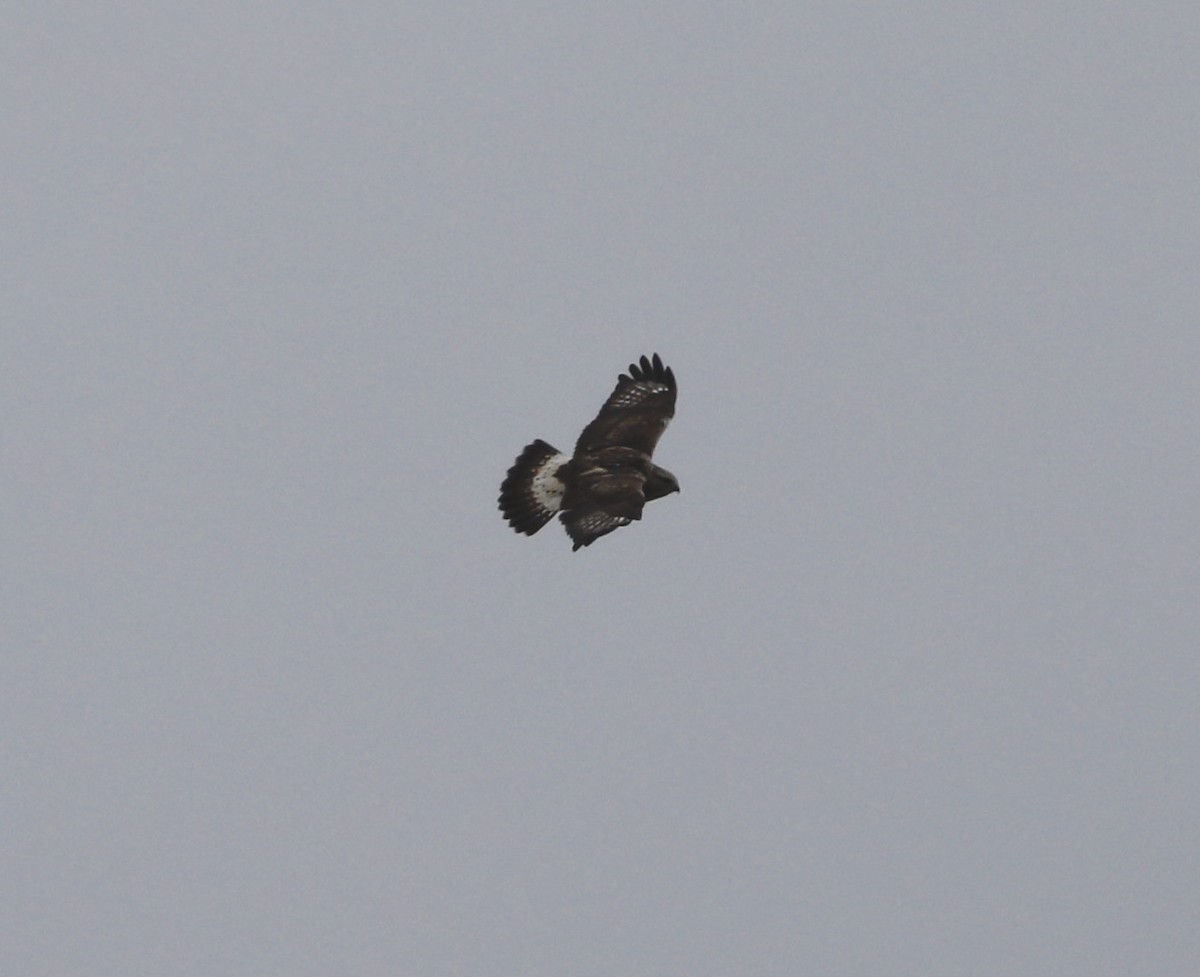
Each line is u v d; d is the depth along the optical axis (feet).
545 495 119.34
